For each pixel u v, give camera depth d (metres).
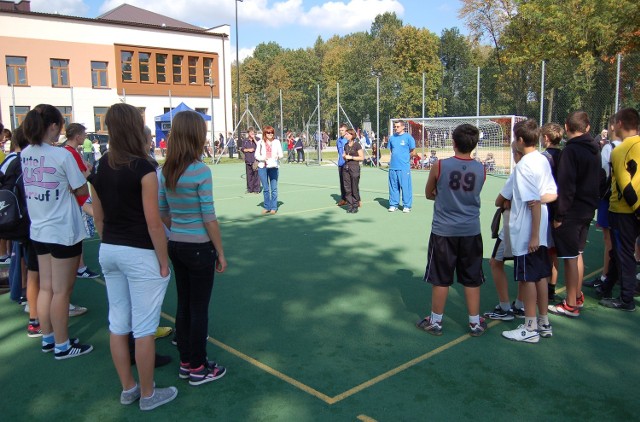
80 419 3.14
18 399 3.38
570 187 4.25
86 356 4.02
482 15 33.22
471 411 3.16
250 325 4.57
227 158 30.27
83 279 6.07
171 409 3.23
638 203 4.53
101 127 35.22
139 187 2.97
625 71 15.62
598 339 4.22
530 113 19.55
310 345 4.14
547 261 4.10
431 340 4.22
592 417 3.09
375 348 4.07
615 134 4.71
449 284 4.21
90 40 34.16
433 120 20.97
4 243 6.40
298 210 10.97
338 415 3.12
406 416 3.11
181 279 3.53
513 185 4.04
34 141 3.74
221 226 9.15
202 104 39.75
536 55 27.81
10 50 31.42
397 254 7.04
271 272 6.20
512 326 4.51
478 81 20.42
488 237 8.13
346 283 5.75
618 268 4.87
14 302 5.32
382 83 30.23
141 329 3.12
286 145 29.06
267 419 3.09
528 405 3.23
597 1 25.42
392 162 10.53
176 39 37.78
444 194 4.09
